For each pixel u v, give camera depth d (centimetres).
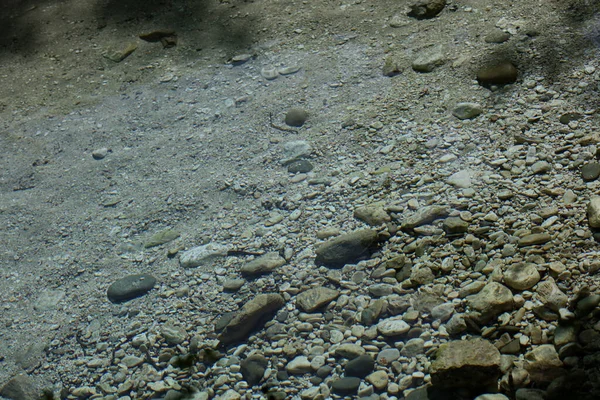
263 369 293
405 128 349
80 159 372
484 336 284
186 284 320
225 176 351
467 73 362
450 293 295
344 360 289
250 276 316
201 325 308
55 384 305
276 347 297
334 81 377
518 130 336
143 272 327
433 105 355
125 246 337
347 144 350
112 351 309
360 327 295
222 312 309
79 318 320
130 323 314
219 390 292
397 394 280
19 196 363
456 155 334
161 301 317
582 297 284
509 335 283
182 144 368
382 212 320
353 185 335
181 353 303
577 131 330
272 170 349
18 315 326
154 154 367
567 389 269
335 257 312
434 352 284
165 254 331
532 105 344
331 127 358
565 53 359
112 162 368
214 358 300
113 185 359
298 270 314
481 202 316
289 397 286
